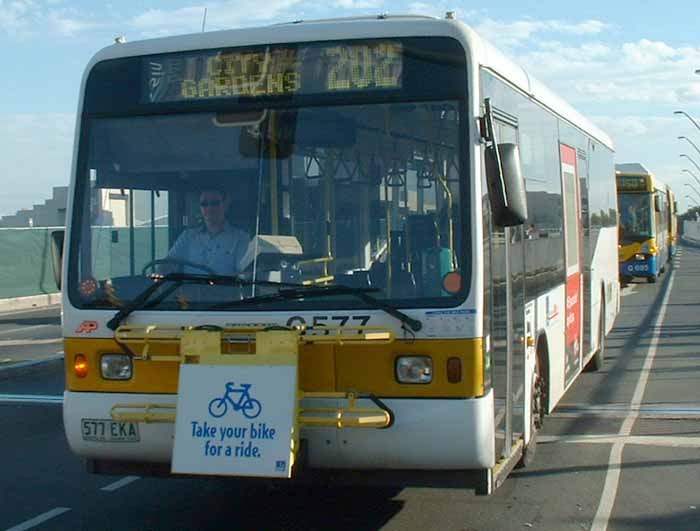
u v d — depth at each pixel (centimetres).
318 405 602
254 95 644
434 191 609
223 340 609
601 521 725
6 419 1199
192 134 652
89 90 676
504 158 599
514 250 736
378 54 626
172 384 632
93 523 748
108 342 646
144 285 647
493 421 614
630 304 2742
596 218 1371
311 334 599
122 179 662
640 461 907
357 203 620
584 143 1251
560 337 1004
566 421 1091
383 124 621
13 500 818
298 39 639
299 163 632
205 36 657
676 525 712
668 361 1555
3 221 6131
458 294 598
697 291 3219
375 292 605
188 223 646
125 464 660
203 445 601
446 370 594
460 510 763
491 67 674
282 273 623
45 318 2955
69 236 666
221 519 756
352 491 826
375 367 599
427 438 594
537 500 784
